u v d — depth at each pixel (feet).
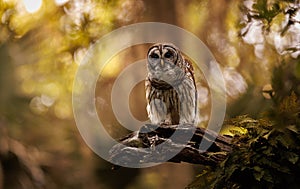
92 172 53.78
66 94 53.16
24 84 49.90
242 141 22.75
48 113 53.31
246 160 22.20
